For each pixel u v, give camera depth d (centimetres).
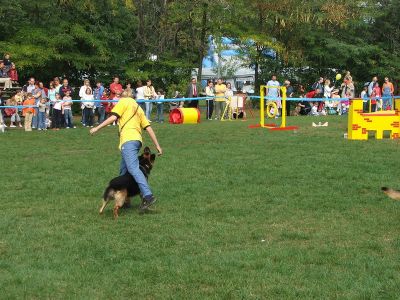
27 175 1090
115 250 636
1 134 1792
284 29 3400
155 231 714
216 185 980
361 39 3525
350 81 2769
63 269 575
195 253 626
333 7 3325
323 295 499
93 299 500
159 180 1026
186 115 2164
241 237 683
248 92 3456
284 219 763
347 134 1603
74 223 754
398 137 1589
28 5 2798
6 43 2672
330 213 791
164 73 3145
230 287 521
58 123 1998
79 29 2834
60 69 2925
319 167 1122
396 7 3581
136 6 3138
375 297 493
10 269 576
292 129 1828
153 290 519
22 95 2084
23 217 790
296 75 3519
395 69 3562
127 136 809
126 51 3144
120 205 778
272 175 1054
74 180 1036
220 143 1509
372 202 849
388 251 621
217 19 3150
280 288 515
